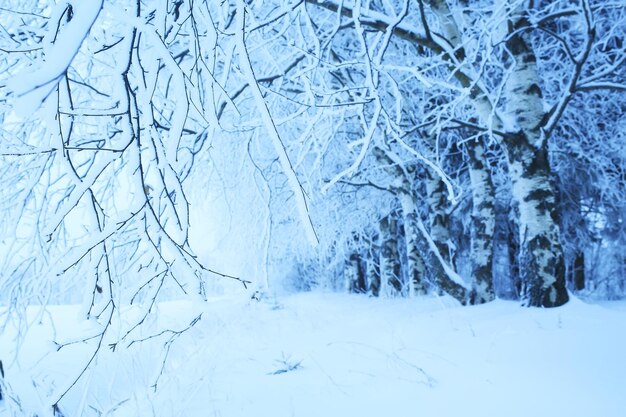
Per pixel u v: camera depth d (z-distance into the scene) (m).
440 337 5.45
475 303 7.80
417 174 12.33
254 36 4.11
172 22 1.99
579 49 8.95
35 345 5.96
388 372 4.40
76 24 0.88
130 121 1.54
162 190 1.73
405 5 2.87
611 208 11.22
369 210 12.89
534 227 6.13
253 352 5.83
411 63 7.72
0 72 3.35
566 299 5.93
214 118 1.74
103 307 1.87
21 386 3.59
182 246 1.70
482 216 8.00
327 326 7.97
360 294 17.31
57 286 3.69
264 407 3.87
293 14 2.95
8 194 3.73
